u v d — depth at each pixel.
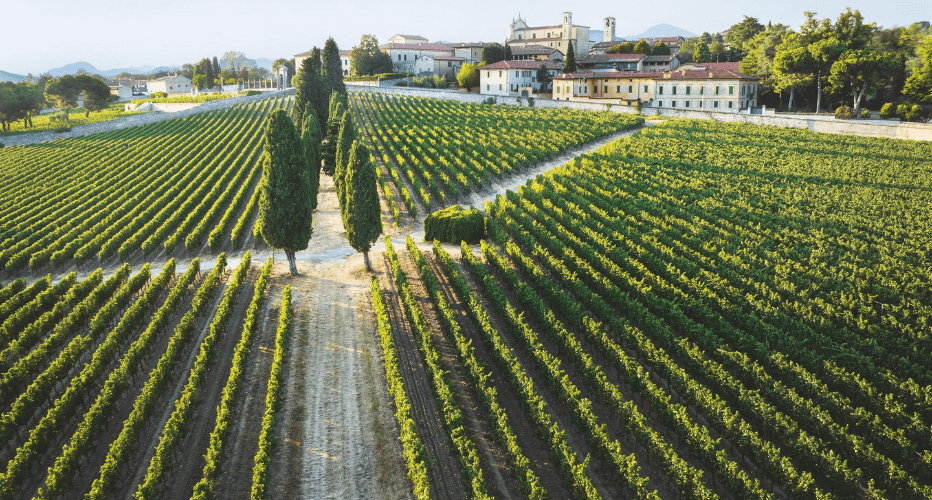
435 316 37.47
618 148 86.69
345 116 63.41
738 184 66.31
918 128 89.00
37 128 116.31
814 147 85.44
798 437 23.17
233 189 71.75
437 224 53.03
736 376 29.16
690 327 31.95
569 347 30.41
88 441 24.27
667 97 123.62
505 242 47.53
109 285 41.19
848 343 30.81
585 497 21.06
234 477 23.44
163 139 109.12
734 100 116.81
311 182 61.78
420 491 20.64
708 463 22.48
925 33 112.19
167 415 27.56
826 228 49.66
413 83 167.62
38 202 71.31
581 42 183.25
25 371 30.22
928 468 21.61
